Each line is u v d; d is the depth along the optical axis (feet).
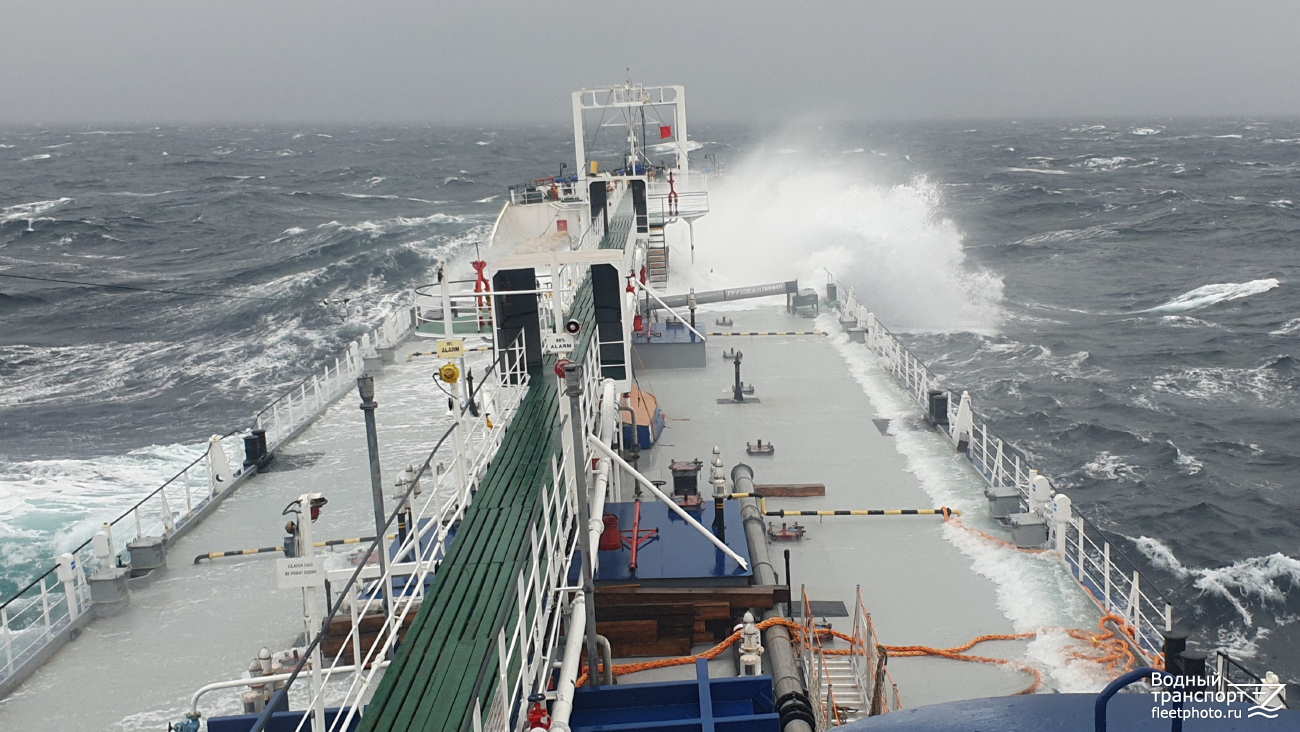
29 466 100.94
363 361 93.25
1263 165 525.75
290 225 344.90
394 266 236.22
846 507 55.98
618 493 52.47
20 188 522.47
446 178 550.36
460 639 28.63
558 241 89.30
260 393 144.66
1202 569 83.66
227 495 62.23
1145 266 229.66
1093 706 18.53
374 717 25.20
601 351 57.93
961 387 135.74
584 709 33.99
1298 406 125.29
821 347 92.89
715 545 44.04
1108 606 43.21
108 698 40.32
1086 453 110.93
